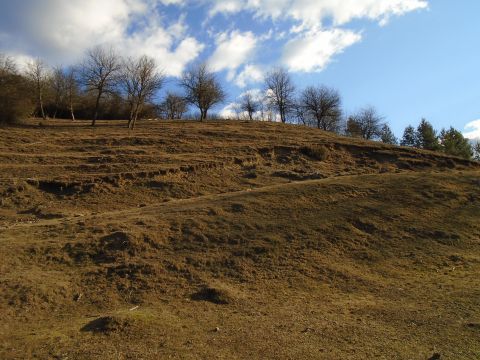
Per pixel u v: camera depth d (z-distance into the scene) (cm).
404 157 4375
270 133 5334
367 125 8794
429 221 2194
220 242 1809
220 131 5119
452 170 4109
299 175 3541
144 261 1603
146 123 6109
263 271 1608
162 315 1219
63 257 1602
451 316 1198
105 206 2608
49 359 948
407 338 1063
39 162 3325
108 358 952
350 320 1196
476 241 2011
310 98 8088
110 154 3719
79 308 1295
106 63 5681
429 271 1691
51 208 2484
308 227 2005
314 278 1573
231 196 2478
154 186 3008
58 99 7456
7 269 1473
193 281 1505
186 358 954
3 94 4928
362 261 1759
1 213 2372
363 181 2798
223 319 1209
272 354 975
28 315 1221
